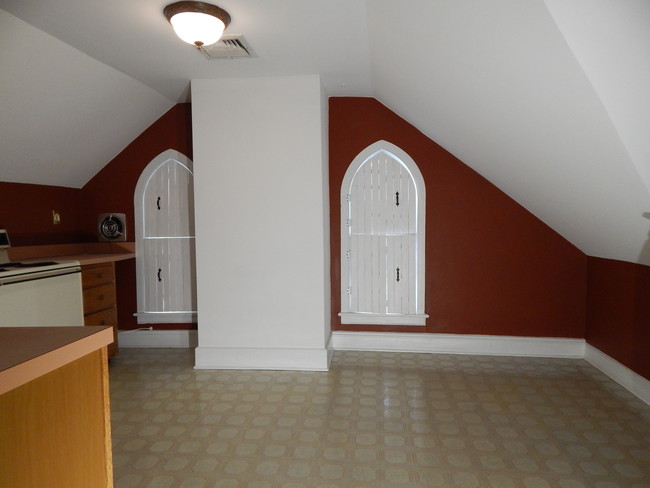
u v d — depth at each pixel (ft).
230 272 11.85
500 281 13.09
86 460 3.29
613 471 7.06
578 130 6.55
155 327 14.21
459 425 8.64
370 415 9.09
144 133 14.03
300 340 11.80
